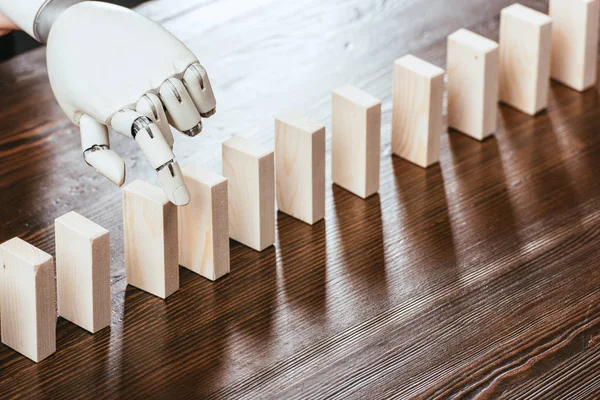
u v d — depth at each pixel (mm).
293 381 908
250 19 1474
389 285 1028
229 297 1017
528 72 1299
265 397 891
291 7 1506
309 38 1438
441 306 998
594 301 998
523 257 1065
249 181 1046
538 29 1263
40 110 1277
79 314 967
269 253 1079
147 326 979
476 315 983
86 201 1143
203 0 1502
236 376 916
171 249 994
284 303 1007
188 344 955
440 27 1469
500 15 1405
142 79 870
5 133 1238
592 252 1070
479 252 1074
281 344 952
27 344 930
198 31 1436
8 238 1087
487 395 885
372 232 1110
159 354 944
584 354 929
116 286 1027
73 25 902
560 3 1343
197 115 889
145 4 1481
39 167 1190
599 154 1241
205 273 1038
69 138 1238
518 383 897
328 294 1018
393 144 1239
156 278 1004
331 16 1488
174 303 1008
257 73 1363
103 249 937
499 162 1230
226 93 1324
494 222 1122
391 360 930
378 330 967
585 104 1350
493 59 1225
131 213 984
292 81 1352
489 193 1172
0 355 941
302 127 1075
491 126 1275
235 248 1088
